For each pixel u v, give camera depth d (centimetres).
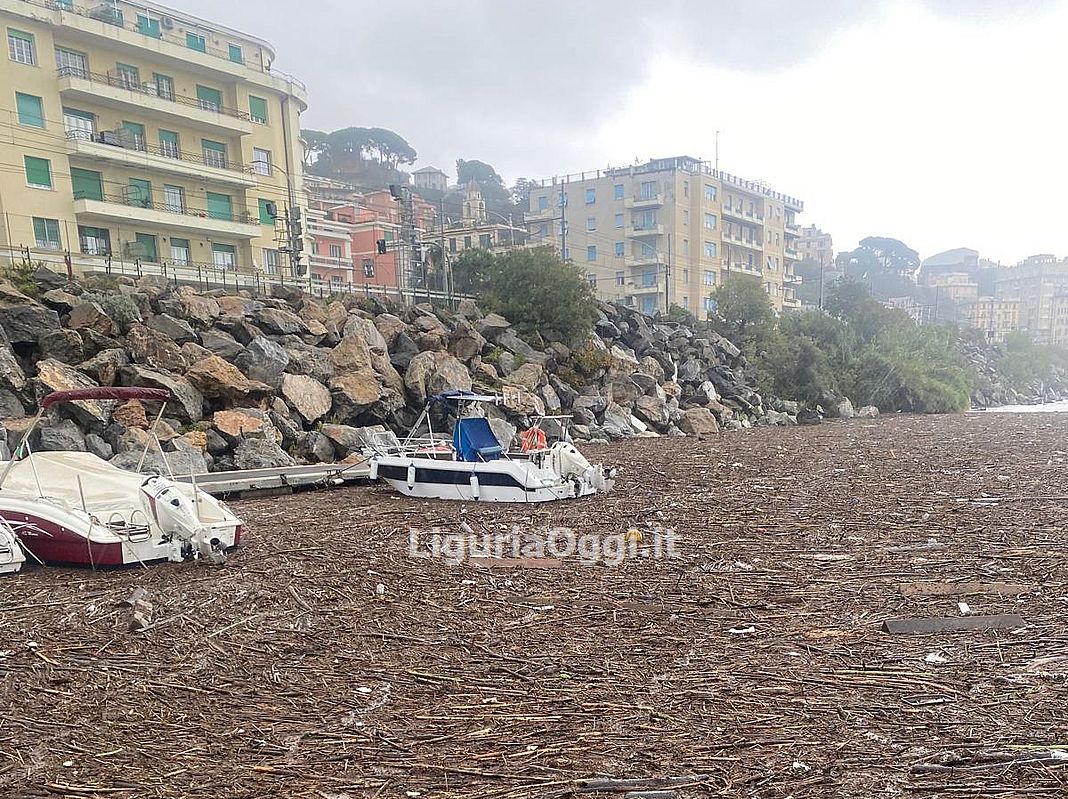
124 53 3916
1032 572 828
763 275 8200
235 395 1923
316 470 1603
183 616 732
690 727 489
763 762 440
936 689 534
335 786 425
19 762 456
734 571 880
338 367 2291
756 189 8038
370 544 1041
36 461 978
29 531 907
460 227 7506
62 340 1830
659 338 3862
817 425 3509
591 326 3350
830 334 4997
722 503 1322
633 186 7112
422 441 2038
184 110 4025
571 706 527
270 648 652
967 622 671
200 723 509
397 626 707
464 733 488
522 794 411
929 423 3375
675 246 6925
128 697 552
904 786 408
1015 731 466
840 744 459
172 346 1980
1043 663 573
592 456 2125
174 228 3988
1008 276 18150
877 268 14088
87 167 3731
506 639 670
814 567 886
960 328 9725
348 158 11019
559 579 864
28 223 3441
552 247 3831
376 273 6594
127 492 960
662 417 2980
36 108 3503
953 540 993
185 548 936
